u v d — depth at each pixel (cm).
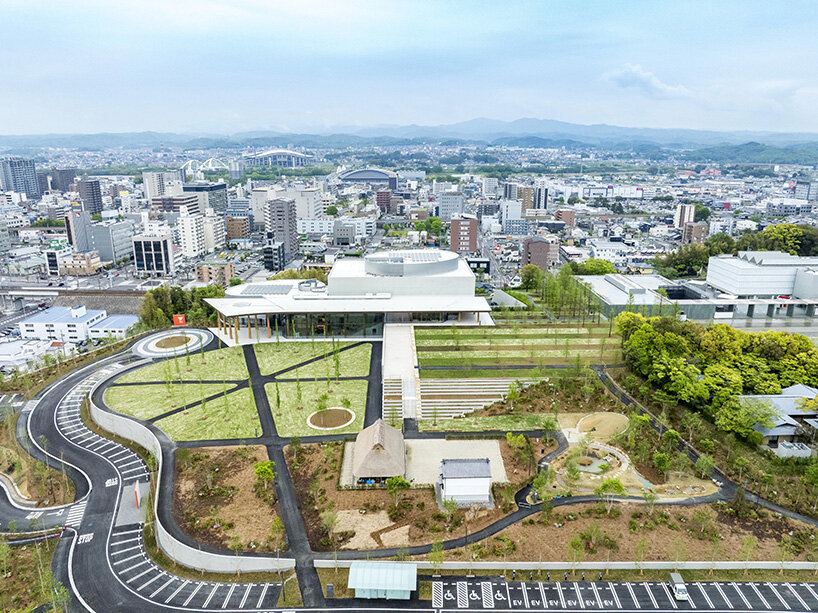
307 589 8675
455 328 18988
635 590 8562
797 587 8606
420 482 10975
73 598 8769
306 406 14075
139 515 10938
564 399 14075
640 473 11250
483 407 13838
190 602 8581
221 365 16788
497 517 10044
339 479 11119
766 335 15750
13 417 14775
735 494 10556
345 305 18862
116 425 13788
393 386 14875
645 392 13888
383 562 8856
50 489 11825
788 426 12319
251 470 11494
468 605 8338
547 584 8694
